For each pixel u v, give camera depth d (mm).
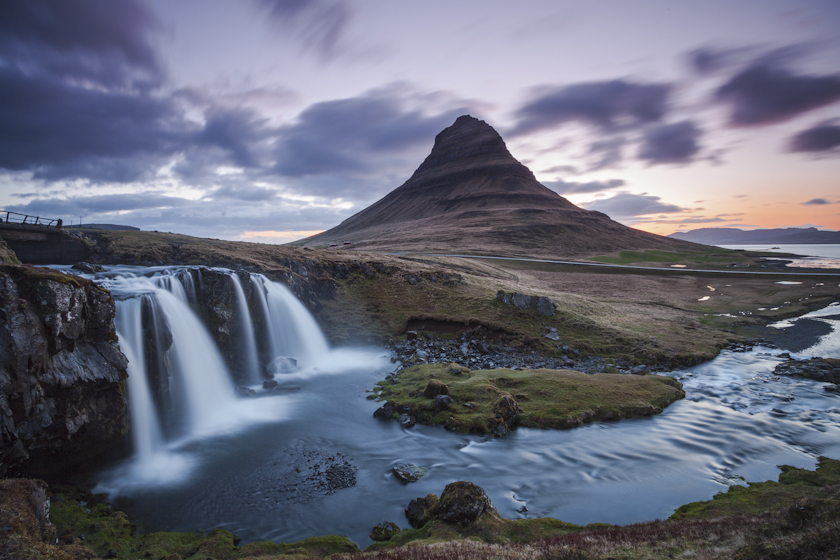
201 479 26938
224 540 20047
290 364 51438
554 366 51344
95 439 26969
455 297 74250
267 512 23453
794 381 46406
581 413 35875
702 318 79250
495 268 127562
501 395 37344
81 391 25734
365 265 84688
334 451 30812
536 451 30547
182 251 68312
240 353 48438
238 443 32125
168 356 37625
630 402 38344
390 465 28734
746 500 22891
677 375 48906
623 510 23156
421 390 40219
